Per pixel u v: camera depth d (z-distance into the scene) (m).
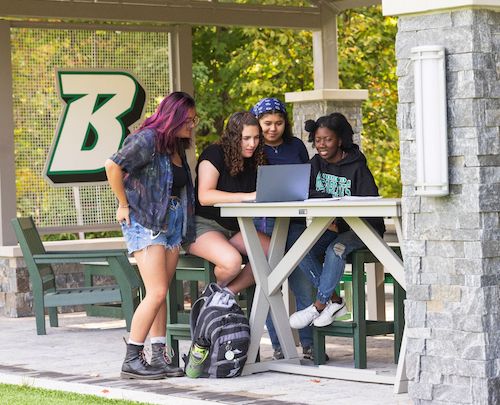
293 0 21.72
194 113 7.97
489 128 6.28
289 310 9.49
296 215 7.51
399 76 6.52
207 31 22.50
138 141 7.74
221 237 8.12
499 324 6.31
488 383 6.24
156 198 7.84
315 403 6.79
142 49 13.80
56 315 11.52
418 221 6.47
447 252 6.36
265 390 7.32
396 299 8.23
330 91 15.30
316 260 8.27
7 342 10.25
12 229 12.70
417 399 6.52
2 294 12.62
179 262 8.51
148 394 7.12
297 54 22.64
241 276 8.26
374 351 9.27
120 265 10.82
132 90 13.70
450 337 6.36
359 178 8.37
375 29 23.34
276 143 8.62
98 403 6.83
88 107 13.42
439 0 6.28
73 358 9.09
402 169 6.54
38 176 13.11
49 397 7.09
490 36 6.30
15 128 12.96
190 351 7.90
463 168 6.28
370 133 24.20
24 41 13.03
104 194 13.51
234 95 22.45
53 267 12.88
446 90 6.30
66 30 13.27
